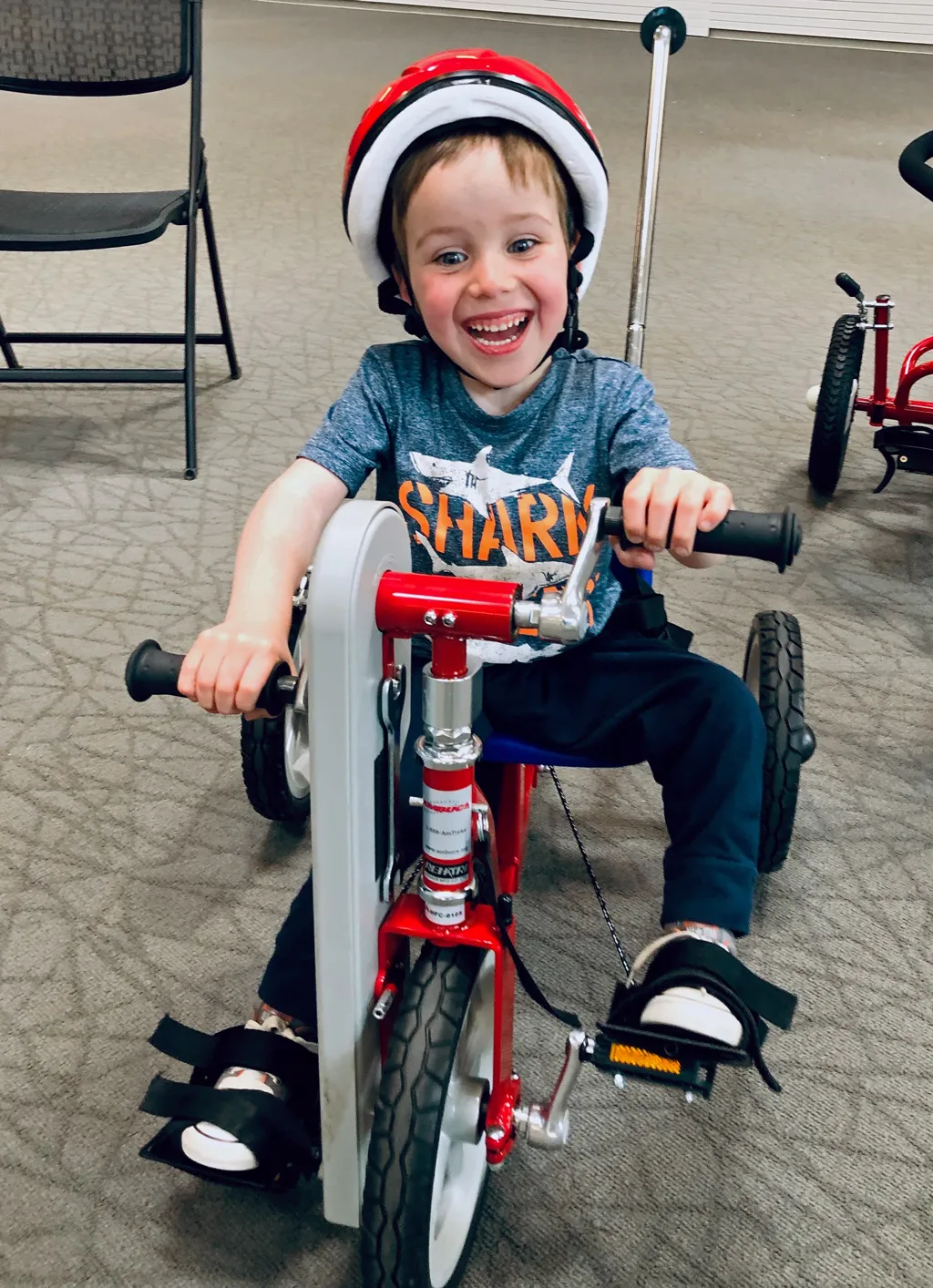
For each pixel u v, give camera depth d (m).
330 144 4.21
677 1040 0.69
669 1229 0.83
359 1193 0.70
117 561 1.67
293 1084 0.76
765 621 1.10
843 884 1.14
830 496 1.93
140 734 1.33
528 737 0.88
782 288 2.93
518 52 5.84
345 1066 0.66
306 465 0.83
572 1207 0.84
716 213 3.54
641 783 1.28
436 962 0.66
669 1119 0.91
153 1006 1.00
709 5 6.44
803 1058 0.96
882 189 3.85
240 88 5.00
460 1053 0.69
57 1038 0.96
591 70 5.46
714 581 1.67
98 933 1.07
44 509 1.82
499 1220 0.83
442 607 0.57
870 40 6.32
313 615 0.55
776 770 1.02
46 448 2.02
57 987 1.01
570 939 1.07
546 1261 0.80
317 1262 0.80
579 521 0.86
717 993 0.73
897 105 5.02
